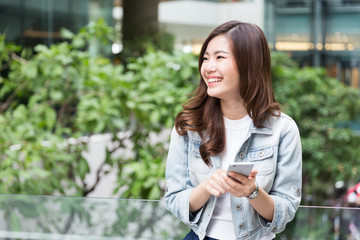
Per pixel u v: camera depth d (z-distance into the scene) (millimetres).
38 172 3178
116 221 1910
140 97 3484
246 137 1345
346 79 10836
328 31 10867
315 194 5922
